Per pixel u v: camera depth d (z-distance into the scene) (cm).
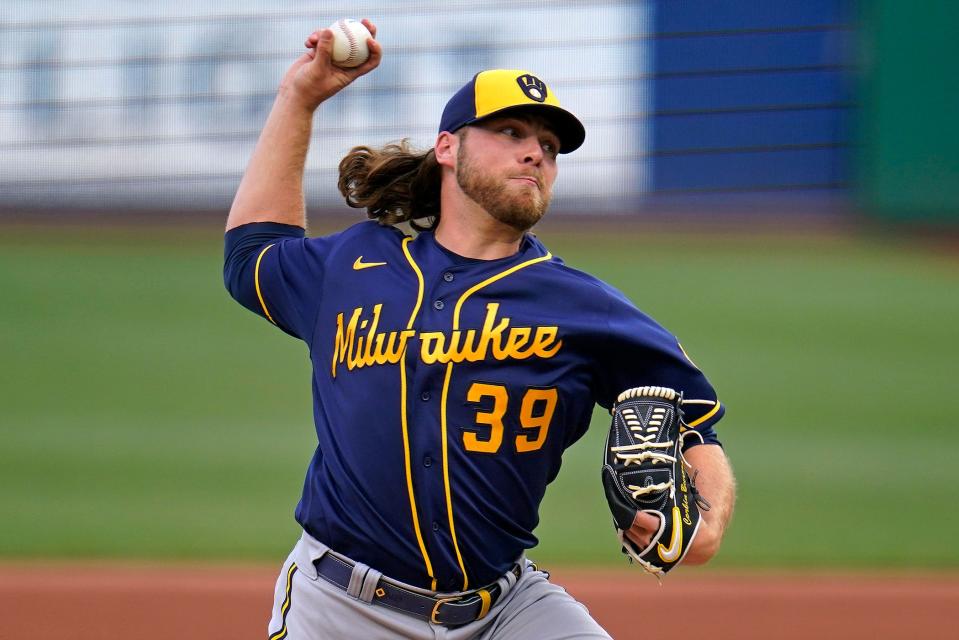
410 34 7331
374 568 1166
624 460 1106
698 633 2323
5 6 7362
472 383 1149
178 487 3366
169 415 4081
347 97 7294
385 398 1157
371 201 1340
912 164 6488
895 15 6475
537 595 1212
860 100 6662
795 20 6844
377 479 1151
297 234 1361
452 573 1156
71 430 3903
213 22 7300
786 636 2311
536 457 1169
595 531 3053
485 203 1184
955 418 4062
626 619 2402
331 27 1333
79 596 2509
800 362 4638
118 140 7219
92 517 3103
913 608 2488
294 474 3512
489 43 7325
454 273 1193
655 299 5425
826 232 6500
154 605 2455
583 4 7181
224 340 4975
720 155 6938
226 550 2866
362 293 1209
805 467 3578
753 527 3083
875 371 4528
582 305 1174
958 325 5091
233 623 2353
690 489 1128
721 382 4403
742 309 5297
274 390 4381
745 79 6906
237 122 7231
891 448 3759
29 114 7269
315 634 1190
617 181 7012
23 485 3359
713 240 6397
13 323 5138
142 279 5800
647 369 1188
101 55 7300
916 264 6003
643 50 7081
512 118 1187
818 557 2858
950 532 3042
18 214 6819
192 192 7100
